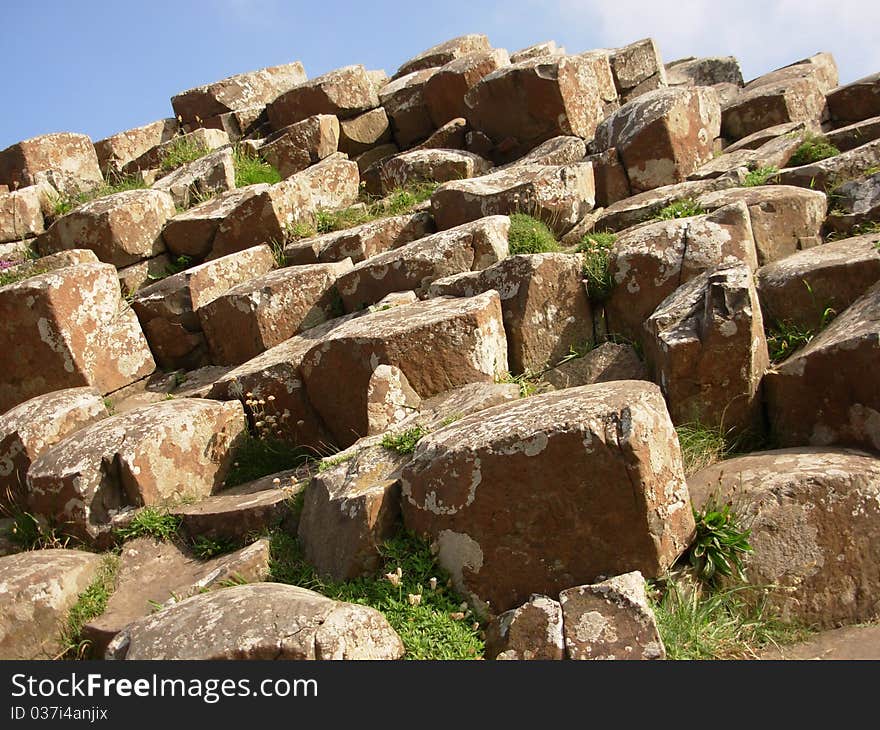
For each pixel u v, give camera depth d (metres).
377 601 4.41
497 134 10.77
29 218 10.09
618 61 12.02
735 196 7.31
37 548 5.86
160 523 5.65
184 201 10.36
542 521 4.30
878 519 4.38
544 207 8.29
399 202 9.83
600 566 4.25
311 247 8.84
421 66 13.21
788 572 4.32
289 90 12.11
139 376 8.05
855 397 5.00
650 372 6.04
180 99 12.91
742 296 5.28
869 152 7.86
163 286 8.34
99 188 11.12
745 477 4.70
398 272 7.57
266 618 3.82
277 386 6.73
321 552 4.84
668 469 4.33
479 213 8.51
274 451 6.47
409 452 5.08
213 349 8.16
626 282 6.68
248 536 5.38
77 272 7.83
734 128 10.42
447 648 4.09
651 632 3.84
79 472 5.78
